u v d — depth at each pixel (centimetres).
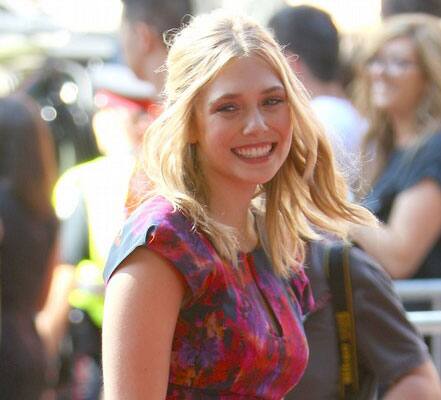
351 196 705
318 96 1012
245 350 537
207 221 538
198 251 532
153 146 552
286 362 554
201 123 549
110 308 528
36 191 972
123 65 1169
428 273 913
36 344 962
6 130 970
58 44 1664
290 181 580
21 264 961
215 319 535
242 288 546
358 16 1750
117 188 1041
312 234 594
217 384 538
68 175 1059
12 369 943
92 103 1502
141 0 921
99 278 1053
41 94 1524
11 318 953
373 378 663
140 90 1087
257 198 591
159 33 917
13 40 1677
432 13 1140
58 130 1492
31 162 972
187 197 537
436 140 922
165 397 530
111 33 1702
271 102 551
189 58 550
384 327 656
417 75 945
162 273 526
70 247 1043
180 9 922
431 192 909
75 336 1066
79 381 1073
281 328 557
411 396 654
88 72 1573
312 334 654
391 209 928
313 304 603
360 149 941
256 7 1499
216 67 541
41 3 1758
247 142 547
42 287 983
